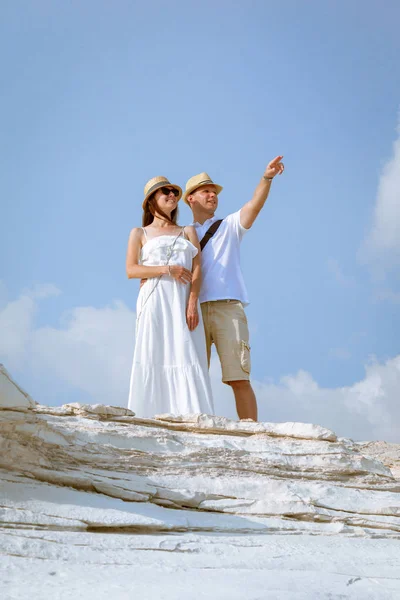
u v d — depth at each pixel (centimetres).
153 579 322
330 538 486
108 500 452
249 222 759
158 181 750
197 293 713
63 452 480
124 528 416
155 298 704
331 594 314
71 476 461
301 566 386
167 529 430
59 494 434
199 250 738
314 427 602
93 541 379
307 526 499
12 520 381
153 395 681
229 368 727
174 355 692
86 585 302
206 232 772
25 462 453
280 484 533
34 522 384
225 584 319
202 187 809
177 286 709
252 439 582
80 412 543
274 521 495
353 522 525
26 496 416
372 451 818
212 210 804
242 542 430
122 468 500
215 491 512
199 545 405
